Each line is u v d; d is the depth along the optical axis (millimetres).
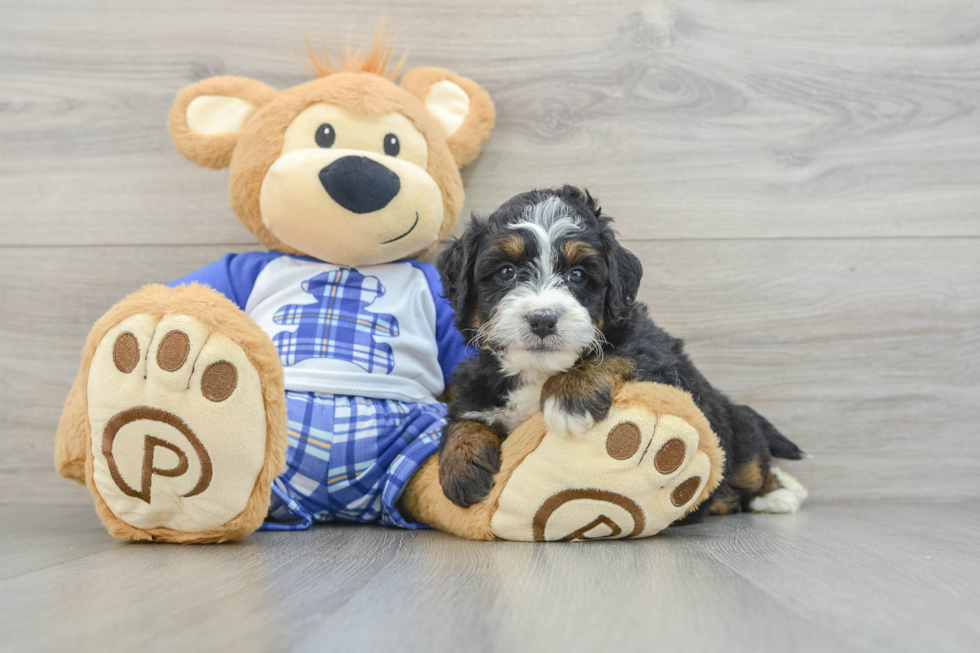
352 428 2197
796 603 1235
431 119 2523
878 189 2793
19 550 1785
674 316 2801
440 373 2535
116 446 1758
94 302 2781
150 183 2809
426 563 1583
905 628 1096
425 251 2662
